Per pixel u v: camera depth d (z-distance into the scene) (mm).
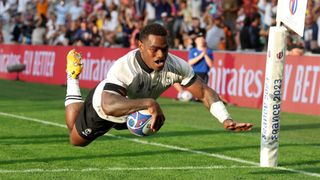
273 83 15359
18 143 18438
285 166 15727
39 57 44250
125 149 17781
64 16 47938
